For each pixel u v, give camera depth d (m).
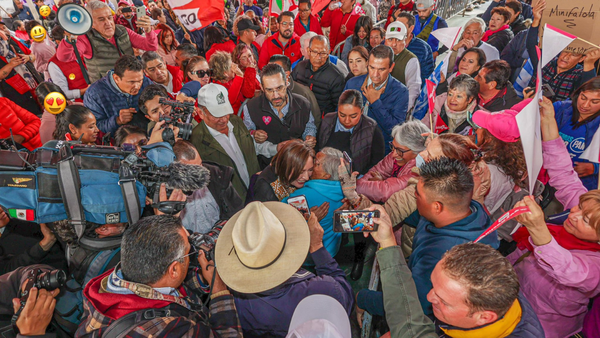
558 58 3.23
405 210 2.02
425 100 3.35
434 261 1.51
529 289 1.81
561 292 1.66
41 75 5.05
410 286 1.37
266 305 1.41
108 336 1.08
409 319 1.29
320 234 1.65
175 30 6.47
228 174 2.38
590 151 2.07
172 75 3.95
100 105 3.12
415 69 3.83
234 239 1.37
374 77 3.23
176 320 1.15
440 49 6.12
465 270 1.11
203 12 3.60
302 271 1.52
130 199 1.42
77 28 2.67
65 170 1.34
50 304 1.34
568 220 1.69
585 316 1.69
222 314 1.35
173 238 1.22
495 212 2.28
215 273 1.42
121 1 6.45
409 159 2.49
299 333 1.14
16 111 3.01
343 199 2.04
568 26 1.99
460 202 1.51
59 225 1.46
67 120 2.48
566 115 2.57
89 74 3.87
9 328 1.31
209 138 2.71
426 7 5.31
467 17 11.38
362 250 3.02
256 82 3.72
